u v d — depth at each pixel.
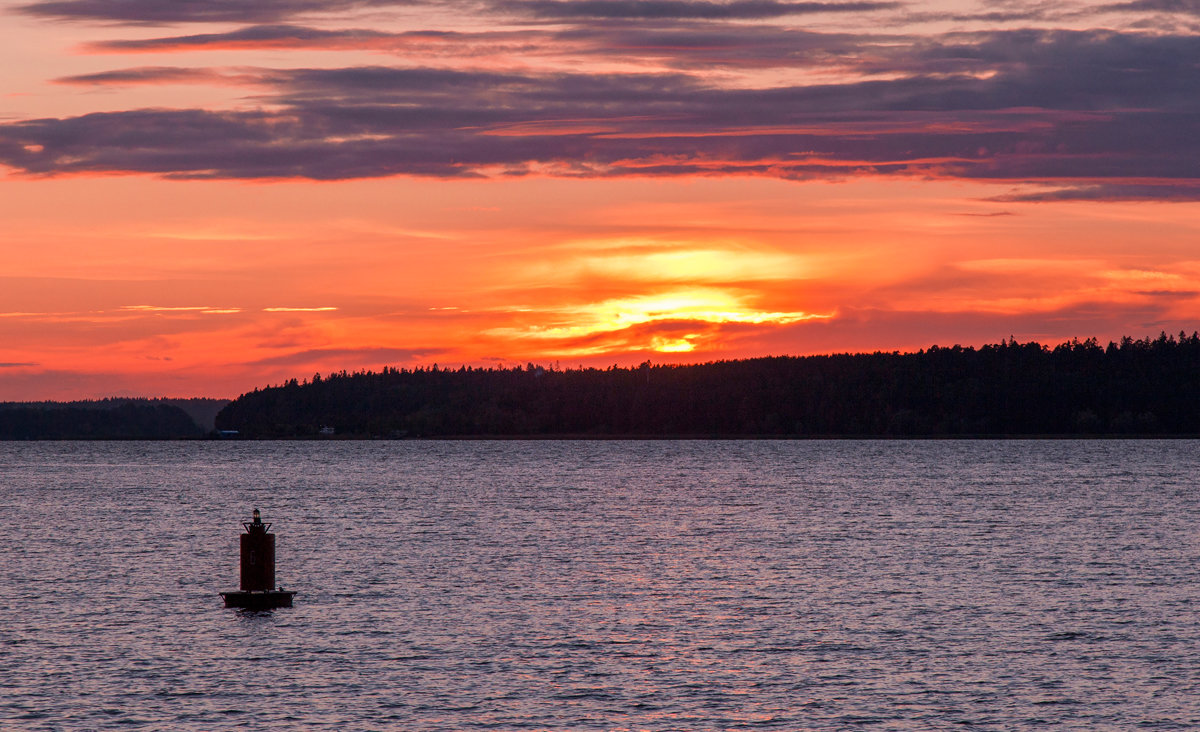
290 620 66.94
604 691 53.12
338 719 49.41
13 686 53.50
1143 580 81.12
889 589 77.62
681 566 89.31
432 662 57.75
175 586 79.12
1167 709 50.53
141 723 48.78
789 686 53.81
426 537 111.81
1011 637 62.72
